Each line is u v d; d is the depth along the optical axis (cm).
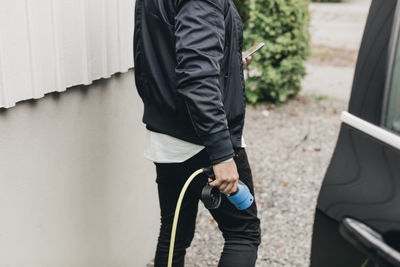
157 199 282
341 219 139
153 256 288
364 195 133
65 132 193
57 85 181
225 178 160
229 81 171
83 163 207
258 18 602
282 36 597
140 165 257
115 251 242
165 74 169
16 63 161
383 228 123
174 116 173
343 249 136
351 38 1095
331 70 832
